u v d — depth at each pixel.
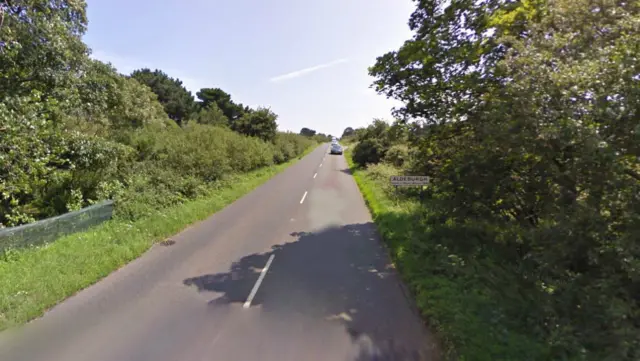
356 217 10.55
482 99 6.00
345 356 3.65
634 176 3.58
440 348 3.76
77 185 9.94
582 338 3.42
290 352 3.71
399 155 19.22
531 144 4.44
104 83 13.42
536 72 4.12
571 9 4.29
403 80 8.13
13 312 4.29
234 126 32.91
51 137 8.81
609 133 3.58
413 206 10.45
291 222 9.85
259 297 5.07
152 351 3.71
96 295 5.06
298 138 46.53
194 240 7.99
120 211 8.94
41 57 9.84
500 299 4.53
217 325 4.27
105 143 10.59
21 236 6.26
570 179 4.21
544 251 4.39
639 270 3.13
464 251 6.34
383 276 5.93
